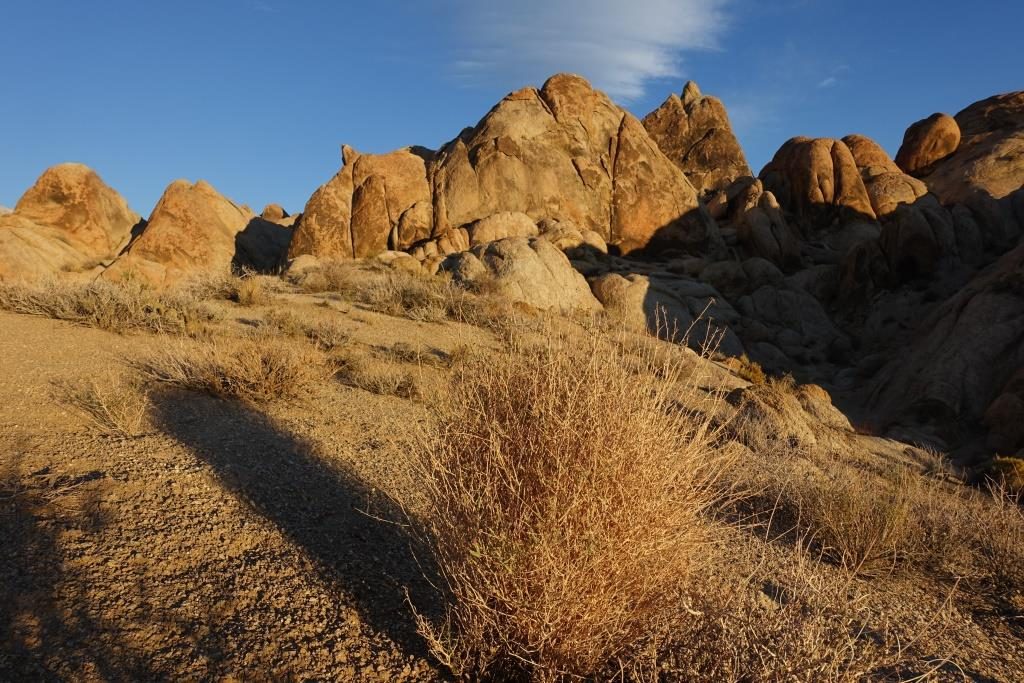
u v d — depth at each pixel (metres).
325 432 6.88
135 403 6.63
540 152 39.28
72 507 4.18
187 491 4.68
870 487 7.41
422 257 32.59
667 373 3.31
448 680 3.12
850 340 33.78
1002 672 4.24
